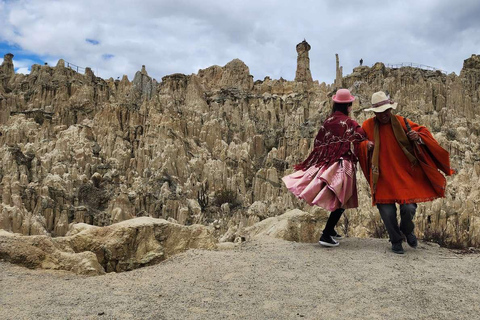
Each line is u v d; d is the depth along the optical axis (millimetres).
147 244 8672
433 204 31625
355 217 33719
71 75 74562
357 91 67000
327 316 4809
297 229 10852
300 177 8359
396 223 7750
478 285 5828
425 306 5059
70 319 4625
